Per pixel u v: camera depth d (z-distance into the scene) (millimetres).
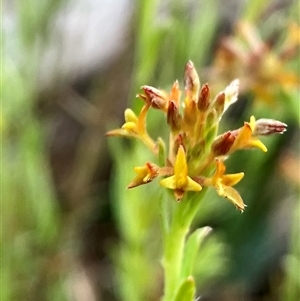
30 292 188
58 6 172
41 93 195
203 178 84
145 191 163
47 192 182
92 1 223
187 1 182
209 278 210
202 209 173
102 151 226
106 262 240
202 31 165
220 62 152
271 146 189
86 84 237
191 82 88
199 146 84
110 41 230
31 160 173
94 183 235
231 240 239
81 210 209
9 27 181
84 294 205
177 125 85
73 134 259
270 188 236
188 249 93
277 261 248
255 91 150
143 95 89
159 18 156
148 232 175
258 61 148
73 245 212
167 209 95
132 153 159
